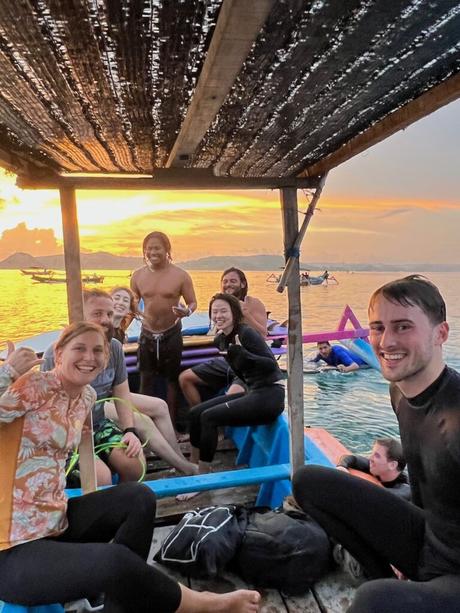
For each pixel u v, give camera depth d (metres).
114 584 1.55
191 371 4.09
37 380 1.68
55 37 0.95
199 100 1.24
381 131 1.64
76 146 1.85
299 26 0.94
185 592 1.74
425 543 1.61
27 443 1.65
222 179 2.35
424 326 1.45
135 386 4.55
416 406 1.52
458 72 1.23
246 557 2.11
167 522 2.70
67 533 1.79
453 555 1.47
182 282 4.03
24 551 1.60
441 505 1.47
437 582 1.40
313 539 2.10
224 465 3.57
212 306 3.31
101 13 0.86
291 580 2.05
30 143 1.80
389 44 1.05
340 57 1.11
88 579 1.53
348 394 7.52
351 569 2.12
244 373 3.23
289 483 2.65
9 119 1.50
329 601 2.04
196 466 3.27
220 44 0.92
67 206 2.22
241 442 3.72
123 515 1.81
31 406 1.65
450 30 0.99
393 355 1.48
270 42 1.01
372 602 1.35
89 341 1.70
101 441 2.75
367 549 1.81
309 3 0.85
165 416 3.48
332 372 8.70
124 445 2.67
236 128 1.68
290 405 2.58
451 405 1.42
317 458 2.81
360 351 9.07
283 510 2.34
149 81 1.20
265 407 3.11
